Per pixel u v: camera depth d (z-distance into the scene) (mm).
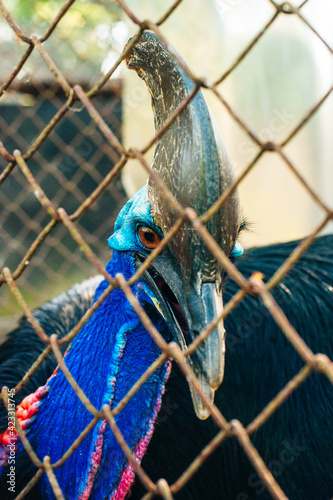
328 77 4691
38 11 4668
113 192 5145
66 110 1168
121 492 1645
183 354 1020
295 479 2221
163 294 1630
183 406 2111
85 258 5316
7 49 4723
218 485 2258
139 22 1079
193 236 1218
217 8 4605
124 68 4598
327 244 2557
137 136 4902
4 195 5305
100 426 1575
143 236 1644
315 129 4715
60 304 2564
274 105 4742
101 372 1669
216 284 1256
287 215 4707
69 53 4746
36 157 5230
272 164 4707
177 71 1198
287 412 2248
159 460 2045
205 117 1161
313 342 2309
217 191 1146
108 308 1719
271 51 4723
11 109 5070
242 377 2307
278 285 2369
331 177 4699
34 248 1233
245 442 920
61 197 5312
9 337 2531
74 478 1603
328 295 2373
